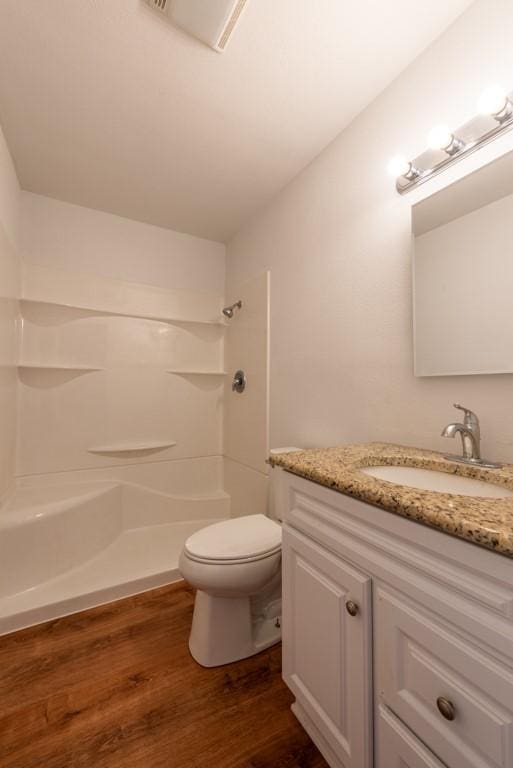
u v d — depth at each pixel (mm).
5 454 1700
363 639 727
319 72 1198
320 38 1074
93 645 1318
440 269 1062
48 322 2043
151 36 1075
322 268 1583
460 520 527
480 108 872
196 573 1182
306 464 917
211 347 2607
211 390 2592
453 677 554
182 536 2156
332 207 1529
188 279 2520
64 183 1899
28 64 1169
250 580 1189
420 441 1127
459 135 991
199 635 1254
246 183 1875
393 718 663
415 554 630
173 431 2438
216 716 1030
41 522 1618
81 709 1049
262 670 1208
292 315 1799
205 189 1941
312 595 899
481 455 960
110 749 935
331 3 975
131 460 2281
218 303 2641
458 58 1019
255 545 1262
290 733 981
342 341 1456
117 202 2094
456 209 1022
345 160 1459
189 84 1253
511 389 901
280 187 1910
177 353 2465
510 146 909
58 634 1376
